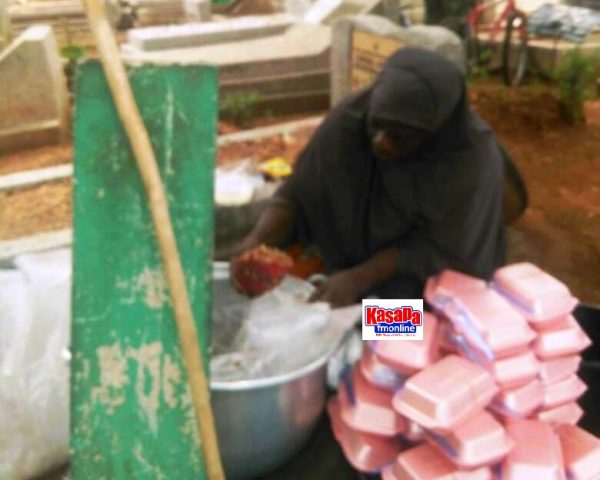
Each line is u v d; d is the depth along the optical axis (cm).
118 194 153
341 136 242
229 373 181
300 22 594
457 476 165
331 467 209
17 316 205
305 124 441
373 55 405
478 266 235
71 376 163
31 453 203
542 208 404
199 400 159
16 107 444
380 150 228
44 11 744
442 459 170
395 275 236
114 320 160
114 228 154
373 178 242
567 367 186
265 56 496
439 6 664
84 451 169
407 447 185
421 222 236
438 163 229
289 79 503
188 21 786
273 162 344
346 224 249
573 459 177
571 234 374
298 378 183
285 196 262
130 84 148
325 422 221
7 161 436
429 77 213
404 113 212
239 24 566
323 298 221
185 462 172
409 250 234
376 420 181
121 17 760
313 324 192
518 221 385
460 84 220
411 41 375
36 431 201
